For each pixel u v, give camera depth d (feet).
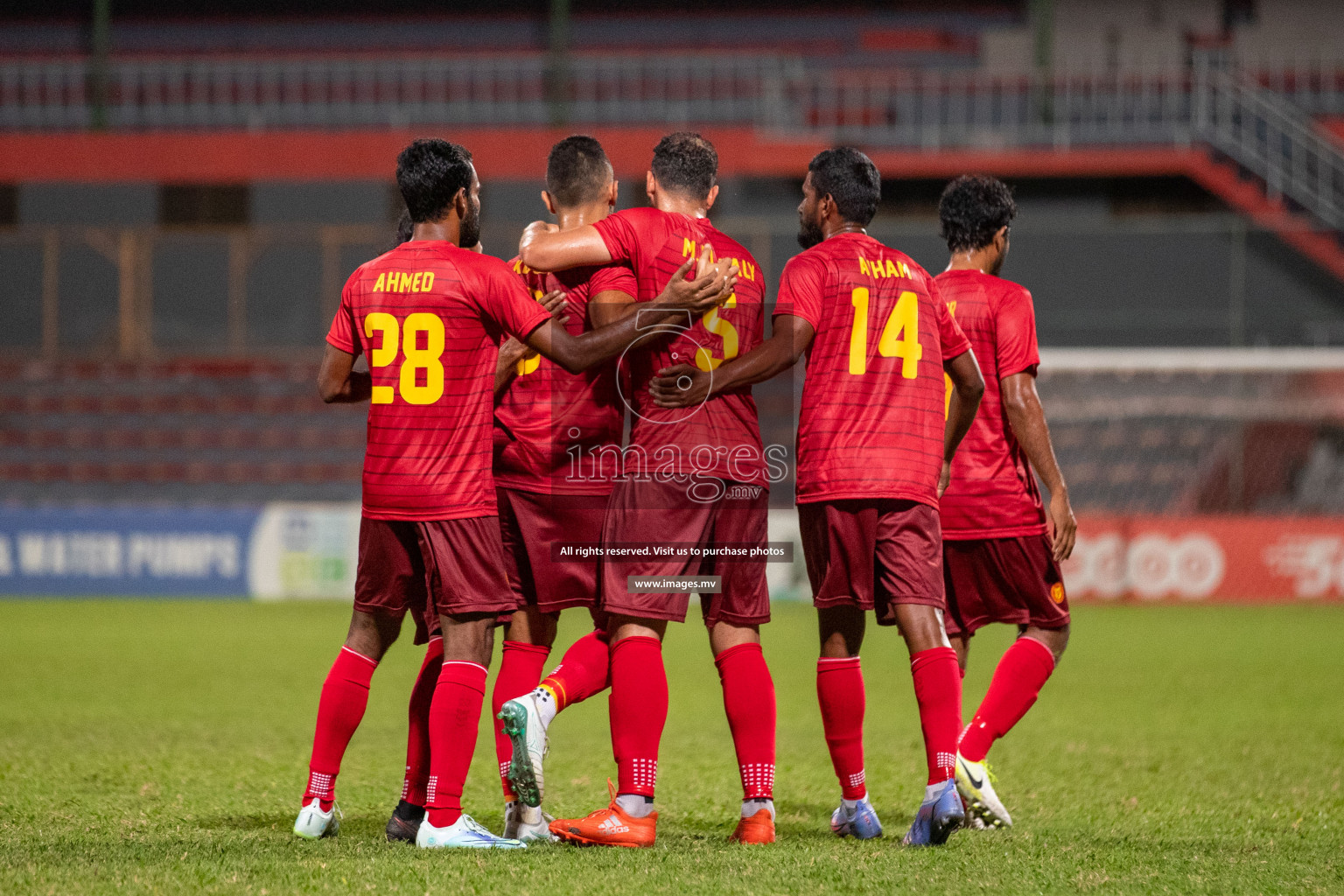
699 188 45.88
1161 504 209.67
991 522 50.47
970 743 48.60
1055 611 50.83
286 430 235.40
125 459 233.14
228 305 241.76
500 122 264.31
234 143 245.24
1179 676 108.68
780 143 237.25
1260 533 181.37
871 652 131.85
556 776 59.31
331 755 43.65
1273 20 258.98
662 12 283.18
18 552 183.42
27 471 232.32
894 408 44.65
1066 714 86.02
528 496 46.47
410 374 42.68
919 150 233.55
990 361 50.83
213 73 274.16
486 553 42.91
